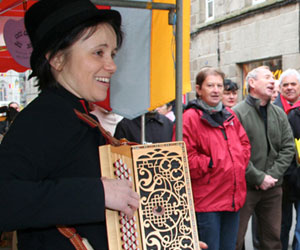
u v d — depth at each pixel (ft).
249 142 10.29
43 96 3.93
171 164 4.52
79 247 3.79
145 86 7.54
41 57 4.08
